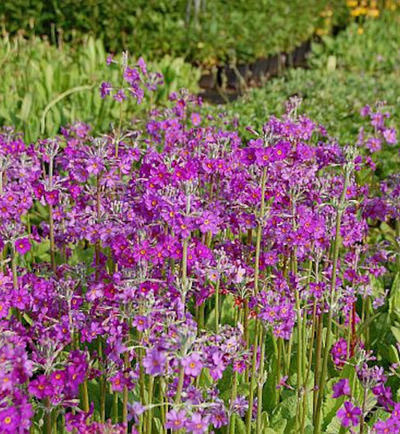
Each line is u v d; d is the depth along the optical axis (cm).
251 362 388
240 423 373
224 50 1241
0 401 277
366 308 483
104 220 371
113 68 917
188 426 290
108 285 329
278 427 378
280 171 383
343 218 418
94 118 789
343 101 869
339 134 768
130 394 366
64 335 327
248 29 1272
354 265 434
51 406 300
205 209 400
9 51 977
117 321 322
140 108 852
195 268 351
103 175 378
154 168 377
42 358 302
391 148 754
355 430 383
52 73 849
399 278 523
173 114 564
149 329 317
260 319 361
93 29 1210
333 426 396
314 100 844
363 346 452
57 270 401
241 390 385
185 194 345
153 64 963
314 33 1489
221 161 399
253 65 1243
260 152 352
